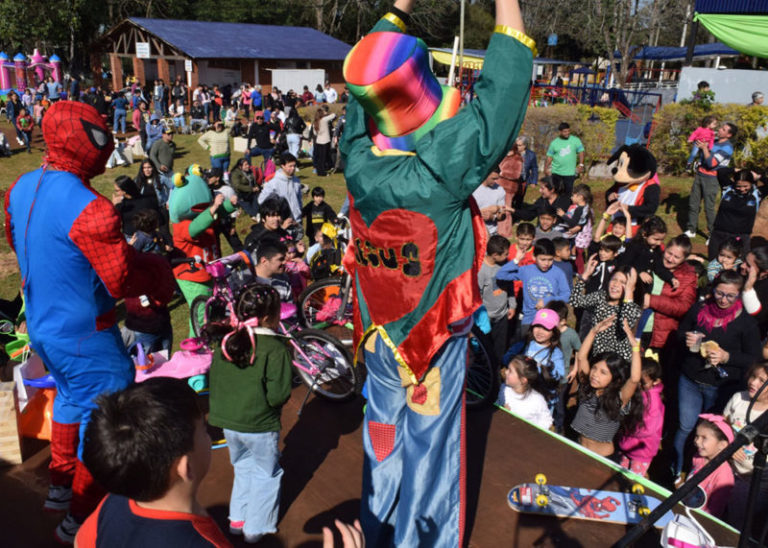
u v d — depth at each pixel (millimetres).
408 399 2850
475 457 3994
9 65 31672
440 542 2838
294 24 53438
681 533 2750
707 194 10680
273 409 3176
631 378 4781
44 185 2879
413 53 2428
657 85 32500
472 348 4594
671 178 14156
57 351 2957
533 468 3896
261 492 3209
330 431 4285
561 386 5441
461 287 2658
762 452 2240
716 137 11648
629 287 5613
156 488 1410
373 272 2725
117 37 36906
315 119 17141
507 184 11375
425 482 2805
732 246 6324
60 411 3098
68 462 3193
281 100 27125
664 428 5902
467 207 2674
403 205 2531
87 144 2875
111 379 3062
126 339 5820
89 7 40375
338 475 3814
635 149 8227
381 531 3000
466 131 2389
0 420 3756
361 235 2727
